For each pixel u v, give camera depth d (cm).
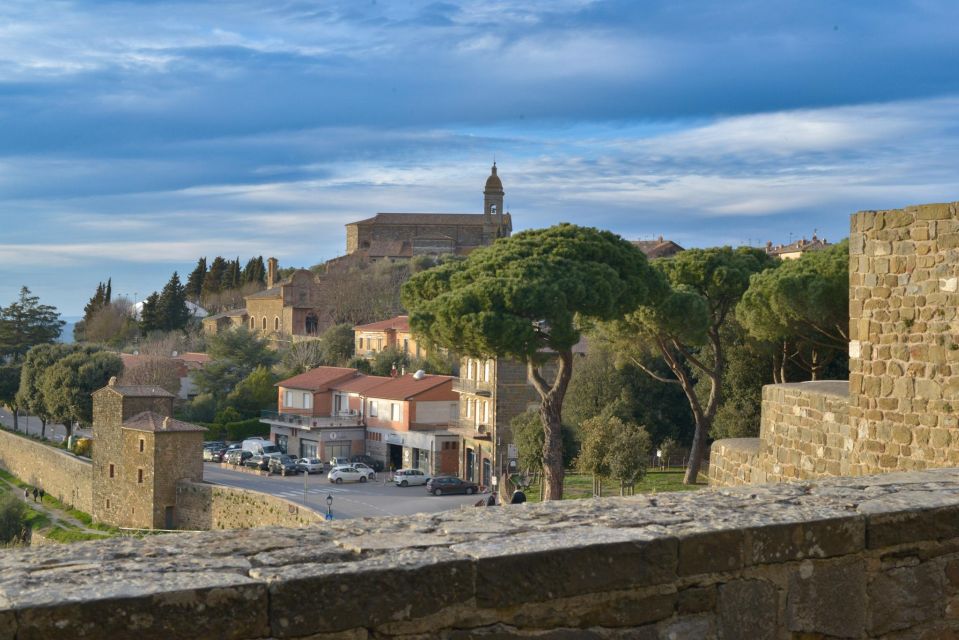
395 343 10225
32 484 8919
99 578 436
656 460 6062
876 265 1365
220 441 9306
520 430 6050
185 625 421
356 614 456
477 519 572
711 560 552
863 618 607
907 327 1322
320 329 14000
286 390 9188
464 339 4038
